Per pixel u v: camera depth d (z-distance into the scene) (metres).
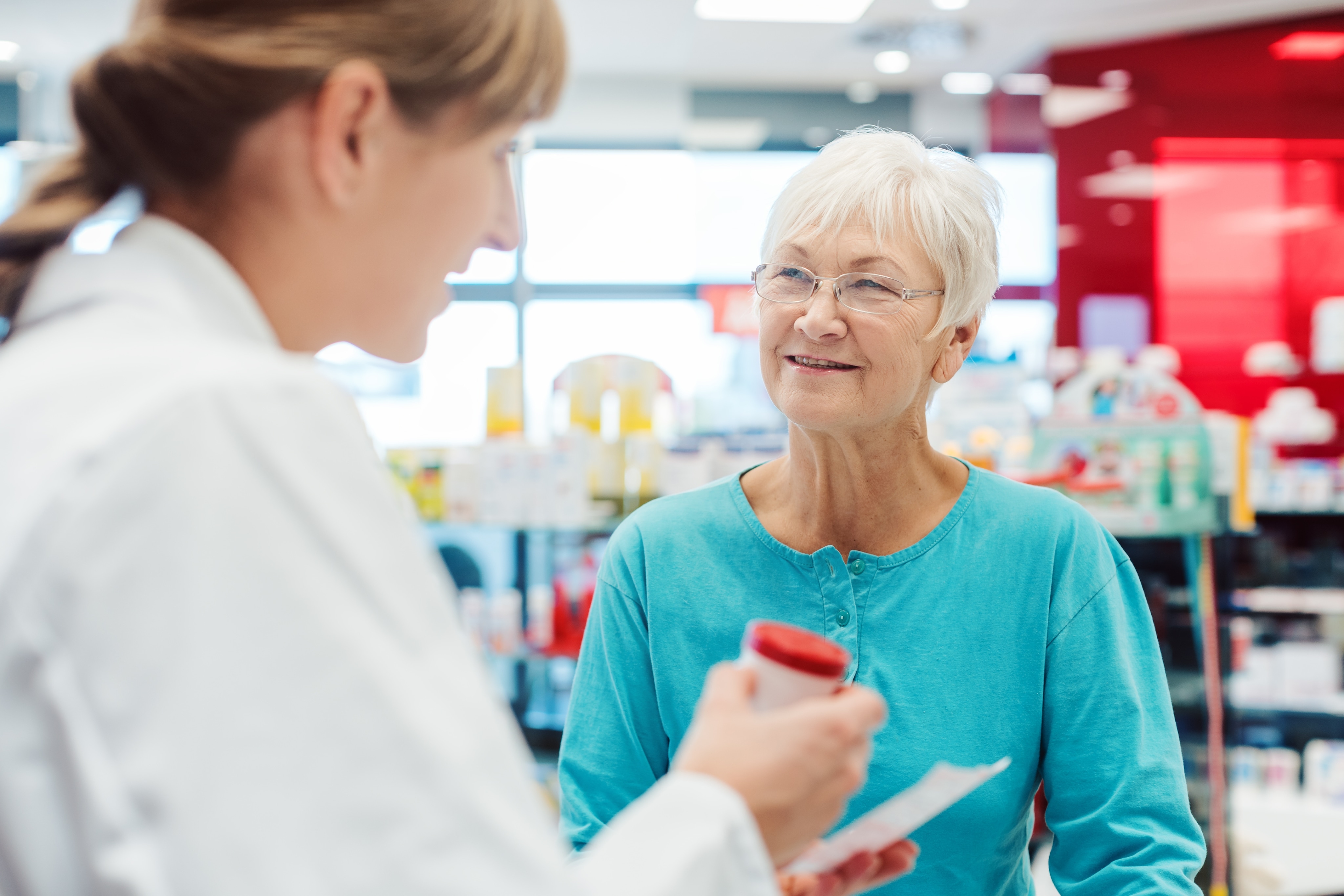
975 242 1.17
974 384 3.28
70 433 0.47
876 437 1.20
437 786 0.47
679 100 7.17
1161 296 6.22
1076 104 6.38
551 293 7.14
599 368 3.78
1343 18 5.89
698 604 1.26
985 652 1.19
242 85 0.55
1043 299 6.77
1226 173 6.15
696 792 0.56
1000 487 1.27
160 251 0.56
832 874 0.75
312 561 0.47
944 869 1.14
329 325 0.63
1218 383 6.14
